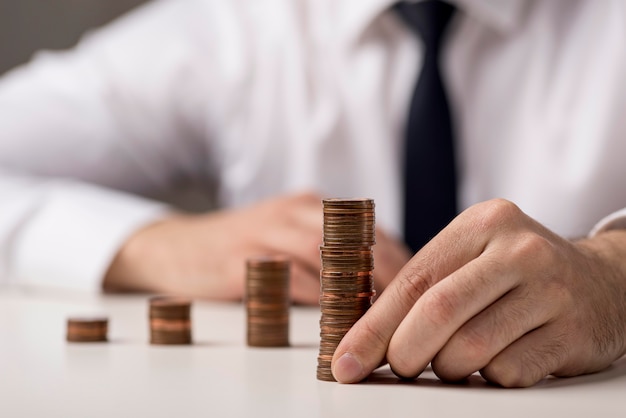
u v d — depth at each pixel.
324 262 0.90
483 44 2.57
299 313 1.57
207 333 1.31
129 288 2.01
